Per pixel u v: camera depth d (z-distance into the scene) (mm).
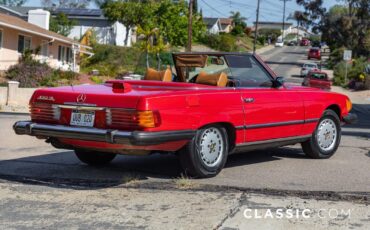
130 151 6352
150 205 5703
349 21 65125
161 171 7434
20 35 31172
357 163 8281
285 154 8945
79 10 58219
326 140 8594
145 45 43125
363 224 5152
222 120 6766
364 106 31547
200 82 7355
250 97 7168
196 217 5297
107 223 5141
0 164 7906
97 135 6082
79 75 34062
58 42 37656
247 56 7574
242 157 8594
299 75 55000
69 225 5086
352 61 55438
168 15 50281
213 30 98438
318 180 6949
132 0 53906
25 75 28000
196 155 6578
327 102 8469
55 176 7090
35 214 5418
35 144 9961
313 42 116500
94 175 7168
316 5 68125
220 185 6527
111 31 54562
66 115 6535
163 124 6086
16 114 17781
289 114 7742
